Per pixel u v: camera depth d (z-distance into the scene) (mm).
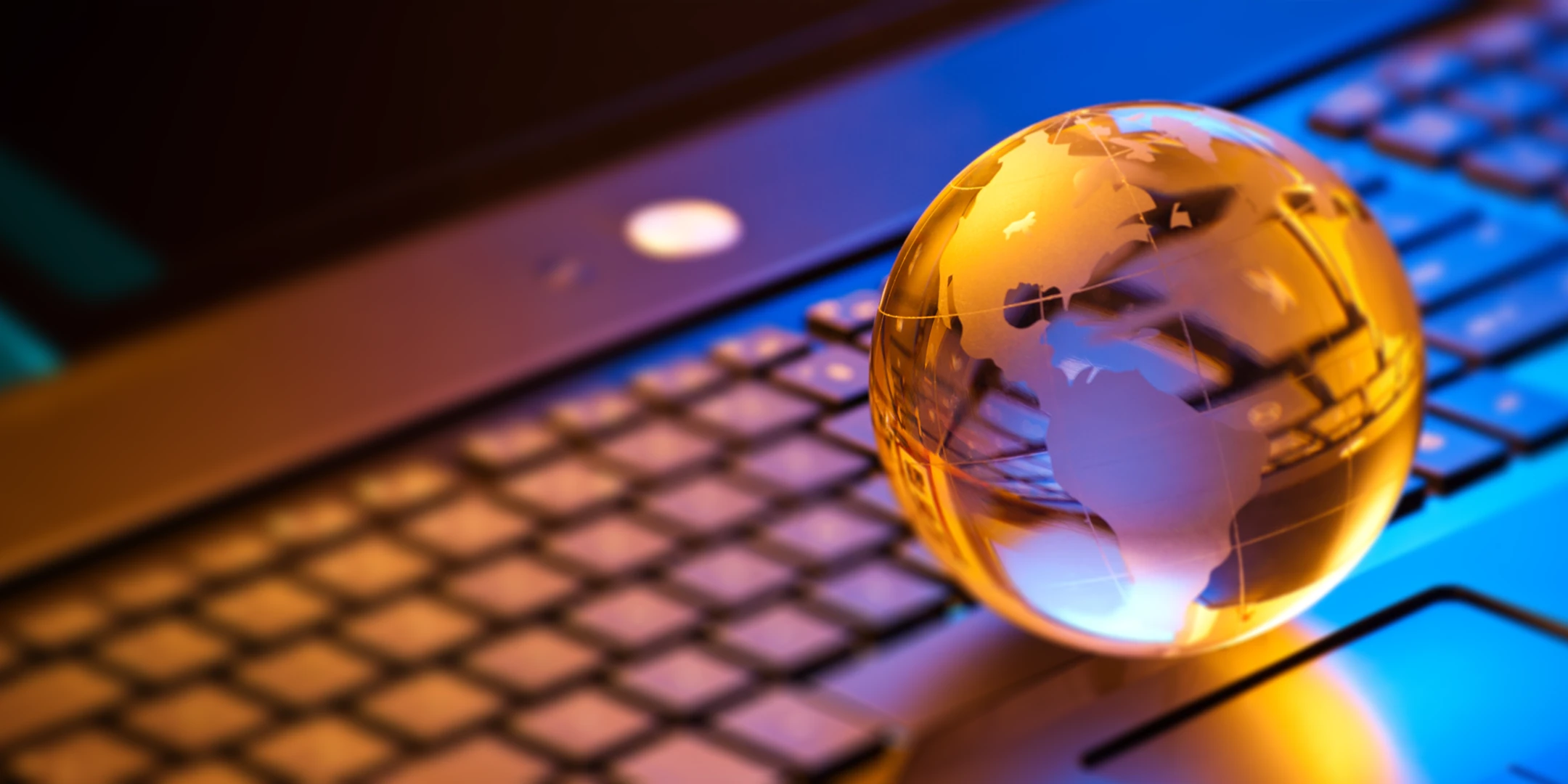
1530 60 692
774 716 613
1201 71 688
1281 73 691
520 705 634
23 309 729
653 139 727
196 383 708
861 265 643
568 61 747
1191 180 406
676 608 640
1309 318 394
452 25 778
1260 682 508
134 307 727
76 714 653
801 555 640
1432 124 678
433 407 692
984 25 705
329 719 641
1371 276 407
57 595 678
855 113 696
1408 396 410
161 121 771
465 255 720
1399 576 514
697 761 612
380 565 667
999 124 675
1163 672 515
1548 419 577
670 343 690
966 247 407
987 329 397
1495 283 638
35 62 788
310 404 699
